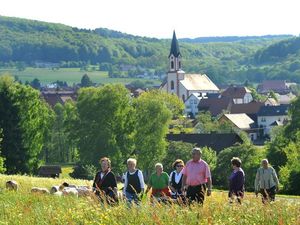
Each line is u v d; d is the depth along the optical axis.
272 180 29.62
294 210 15.72
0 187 34.88
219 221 14.81
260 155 103.44
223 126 174.00
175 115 196.25
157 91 195.62
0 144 102.81
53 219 16.42
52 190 32.91
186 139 145.75
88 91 123.00
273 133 161.25
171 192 25.44
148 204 17.05
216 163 104.00
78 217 16.28
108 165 23.25
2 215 18.33
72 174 113.19
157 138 123.75
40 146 110.00
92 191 21.05
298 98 126.00
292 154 88.38
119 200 18.22
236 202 16.59
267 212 15.42
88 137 120.38
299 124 123.94
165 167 118.50
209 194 19.92
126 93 124.00
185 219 15.38
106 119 120.75
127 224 15.52
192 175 23.02
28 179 45.62
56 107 178.62
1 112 104.44
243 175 26.41
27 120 106.44
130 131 123.00
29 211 17.98
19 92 106.12
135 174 24.27
